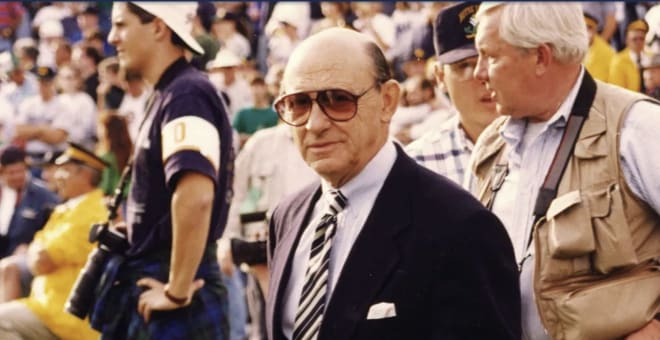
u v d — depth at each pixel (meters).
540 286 3.89
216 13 13.80
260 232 7.59
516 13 3.86
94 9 16.09
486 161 4.17
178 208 5.23
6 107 13.95
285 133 7.73
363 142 3.54
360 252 3.51
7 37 16.39
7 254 10.27
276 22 13.20
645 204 3.87
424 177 3.57
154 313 5.32
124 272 5.41
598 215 3.85
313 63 3.53
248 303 8.38
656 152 3.81
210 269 5.46
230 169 5.53
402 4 11.35
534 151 4.00
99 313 5.41
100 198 7.02
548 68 3.89
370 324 3.44
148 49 5.39
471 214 3.45
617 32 9.04
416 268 3.44
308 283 3.56
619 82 7.66
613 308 3.83
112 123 7.34
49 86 13.90
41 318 6.66
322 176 3.59
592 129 3.90
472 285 3.40
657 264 3.89
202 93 5.36
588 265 3.87
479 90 4.89
